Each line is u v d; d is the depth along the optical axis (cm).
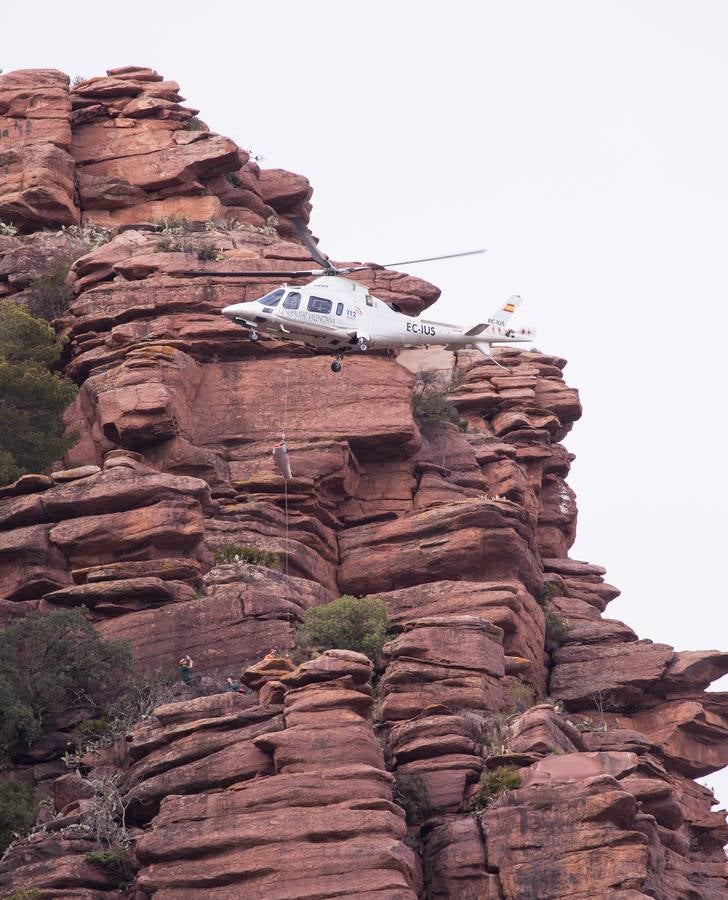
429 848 18362
